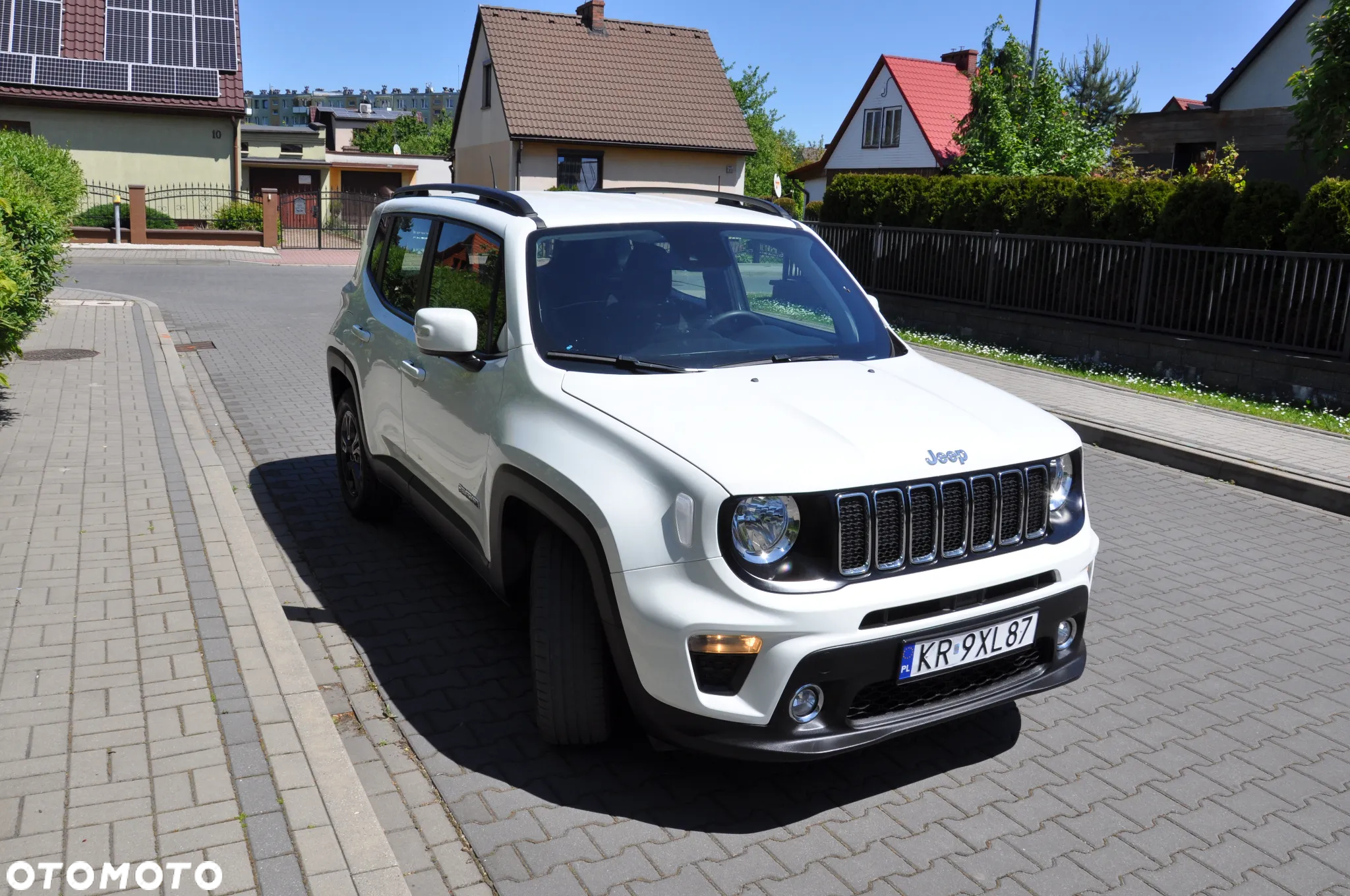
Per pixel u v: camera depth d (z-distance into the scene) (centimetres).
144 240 2561
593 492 329
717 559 308
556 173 3384
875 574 321
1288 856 331
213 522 579
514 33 3512
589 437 346
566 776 360
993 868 318
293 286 1980
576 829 330
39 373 997
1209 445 882
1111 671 468
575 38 3597
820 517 315
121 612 454
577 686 355
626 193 510
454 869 307
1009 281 1428
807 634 307
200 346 1256
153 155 2995
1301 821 351
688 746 321
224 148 3059
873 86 4534
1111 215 1330
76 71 2892
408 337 492
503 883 301
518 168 3328
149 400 902
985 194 1500
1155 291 1230
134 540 545
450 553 575
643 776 362
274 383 1039
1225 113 2056
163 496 624
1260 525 714
